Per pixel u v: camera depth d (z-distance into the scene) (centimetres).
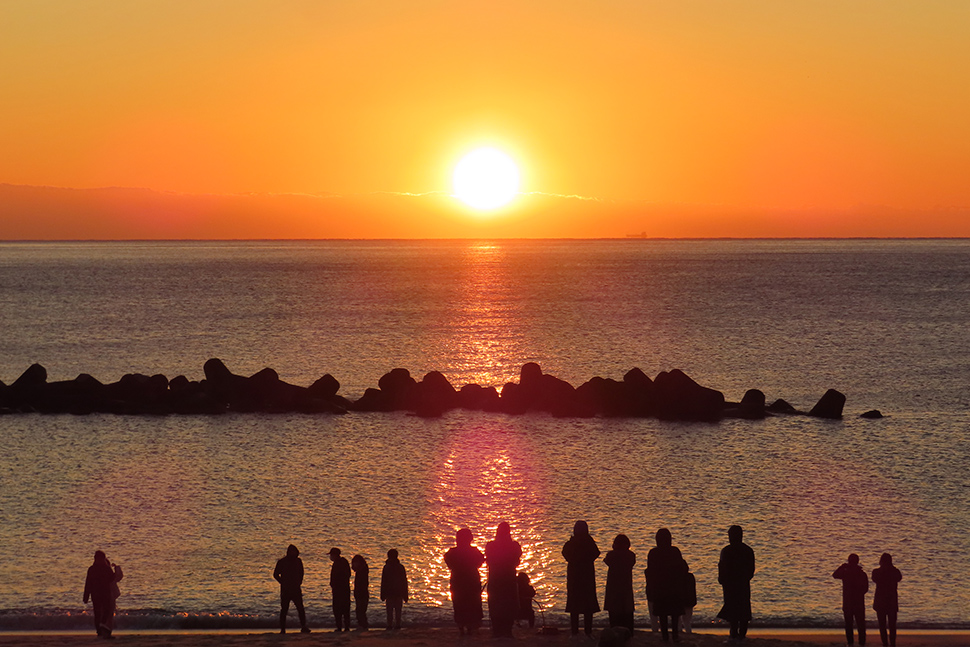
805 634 3716
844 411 9425
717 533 5247
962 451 7500
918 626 3919
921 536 5169
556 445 7831
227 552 4894
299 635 3403
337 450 7631
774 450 7594
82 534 5212
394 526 5403
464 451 7581
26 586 4362
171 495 6112
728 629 3853
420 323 18400
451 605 4172
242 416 9206
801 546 4994
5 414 9219
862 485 6366
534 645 3031
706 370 12412
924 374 11881
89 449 7675
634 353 14025
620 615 3067
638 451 7569
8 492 6188
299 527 5381
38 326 17912
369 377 11969
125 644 3294
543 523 5472
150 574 4538
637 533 5266
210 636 3412
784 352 14075
